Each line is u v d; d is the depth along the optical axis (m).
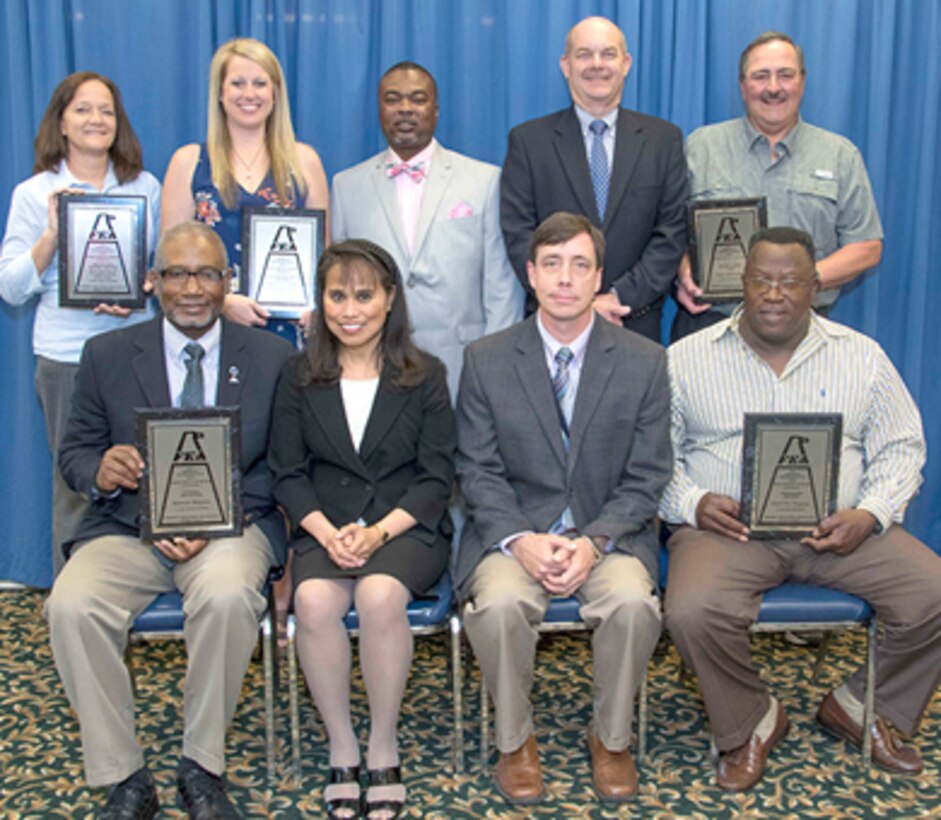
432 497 2.57
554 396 2.62
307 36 3.56
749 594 2.49
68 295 2.96
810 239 2.57
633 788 2.43
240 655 2.33
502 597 2.35
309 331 2.74
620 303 3.11
